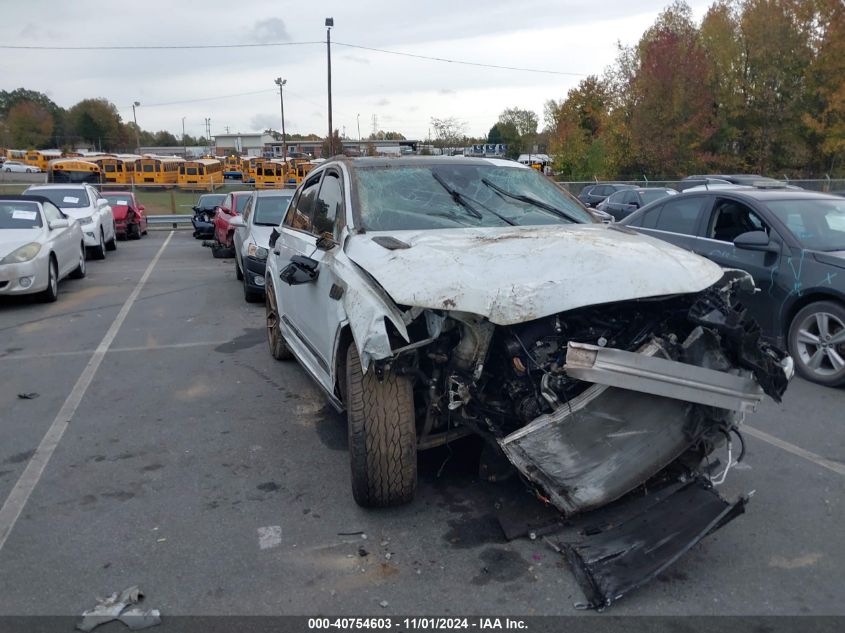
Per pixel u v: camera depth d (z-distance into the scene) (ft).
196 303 35.91
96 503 14.02
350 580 11.27
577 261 11.77
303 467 15.61
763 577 11.19
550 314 10.88
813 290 20.47
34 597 10.87
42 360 24.89
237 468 15.62
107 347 26.63
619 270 11.49
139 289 40.63
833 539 12.30
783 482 14.49
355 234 14.79
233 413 19.15
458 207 16.12
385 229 15.08
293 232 20.04
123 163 173.58
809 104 111.75
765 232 22.04
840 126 102.27
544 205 16.81
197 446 16.90
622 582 10.53
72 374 23.07
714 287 12.62
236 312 33.40
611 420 11.37
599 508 12.32
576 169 129.39
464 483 14.35
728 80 119.14
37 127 369.50
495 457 12.79
